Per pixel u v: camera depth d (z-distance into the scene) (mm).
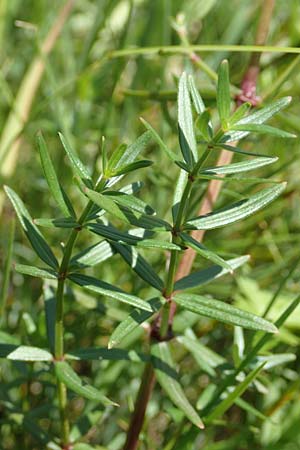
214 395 398
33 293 533
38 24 634
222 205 488
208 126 327
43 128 596
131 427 387
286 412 453
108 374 450
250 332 430
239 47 434
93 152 568
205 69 458
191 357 489
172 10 582
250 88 437
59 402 374
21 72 649
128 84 625
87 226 327
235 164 332
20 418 396
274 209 516
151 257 488
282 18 591
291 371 467
